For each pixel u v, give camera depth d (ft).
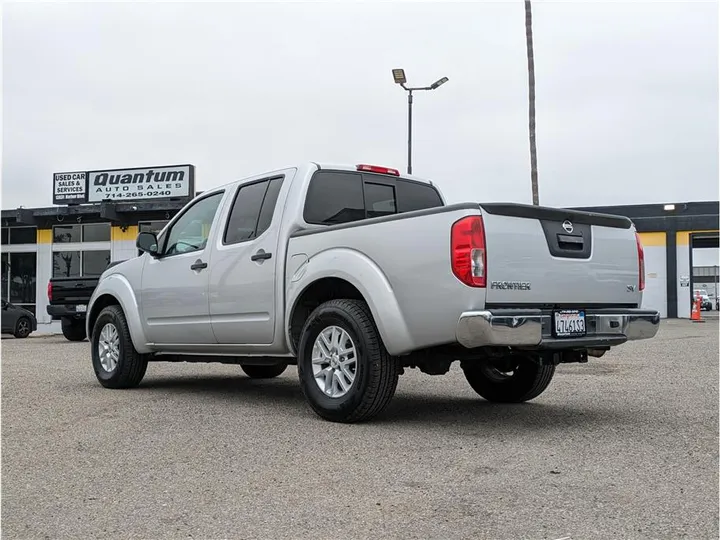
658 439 16.22
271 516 11.28
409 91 69.87
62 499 12.32
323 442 16.15
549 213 17.15
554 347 16.56
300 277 19.44
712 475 13.26
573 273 17.44
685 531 10.41
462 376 28.78
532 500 11.87
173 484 13.08
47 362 35.86
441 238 16.25
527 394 21.16
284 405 21.35
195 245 23.52
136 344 24.72
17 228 88.99
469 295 15.76
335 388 18.49
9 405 21.52
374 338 17.57
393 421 18.57
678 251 99.30
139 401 22.22
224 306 21.77
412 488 12.61
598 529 10.52
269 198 21.21
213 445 16.02
